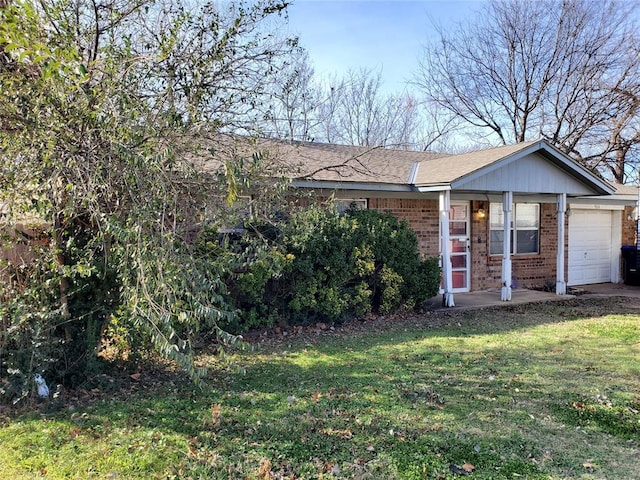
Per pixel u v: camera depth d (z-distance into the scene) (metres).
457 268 11.27
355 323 7.84
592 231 13.52
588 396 4.52
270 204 5.82
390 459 3.26
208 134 4.96
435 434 3.66
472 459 3.28
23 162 3.88
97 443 3.41
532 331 7.36
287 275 7.25
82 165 3.85
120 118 3.81
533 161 9.96
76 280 4.33
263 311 7.08
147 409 4.08
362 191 9.71
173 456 3.23
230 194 3.49
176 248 3.81
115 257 4.04
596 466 3.20
